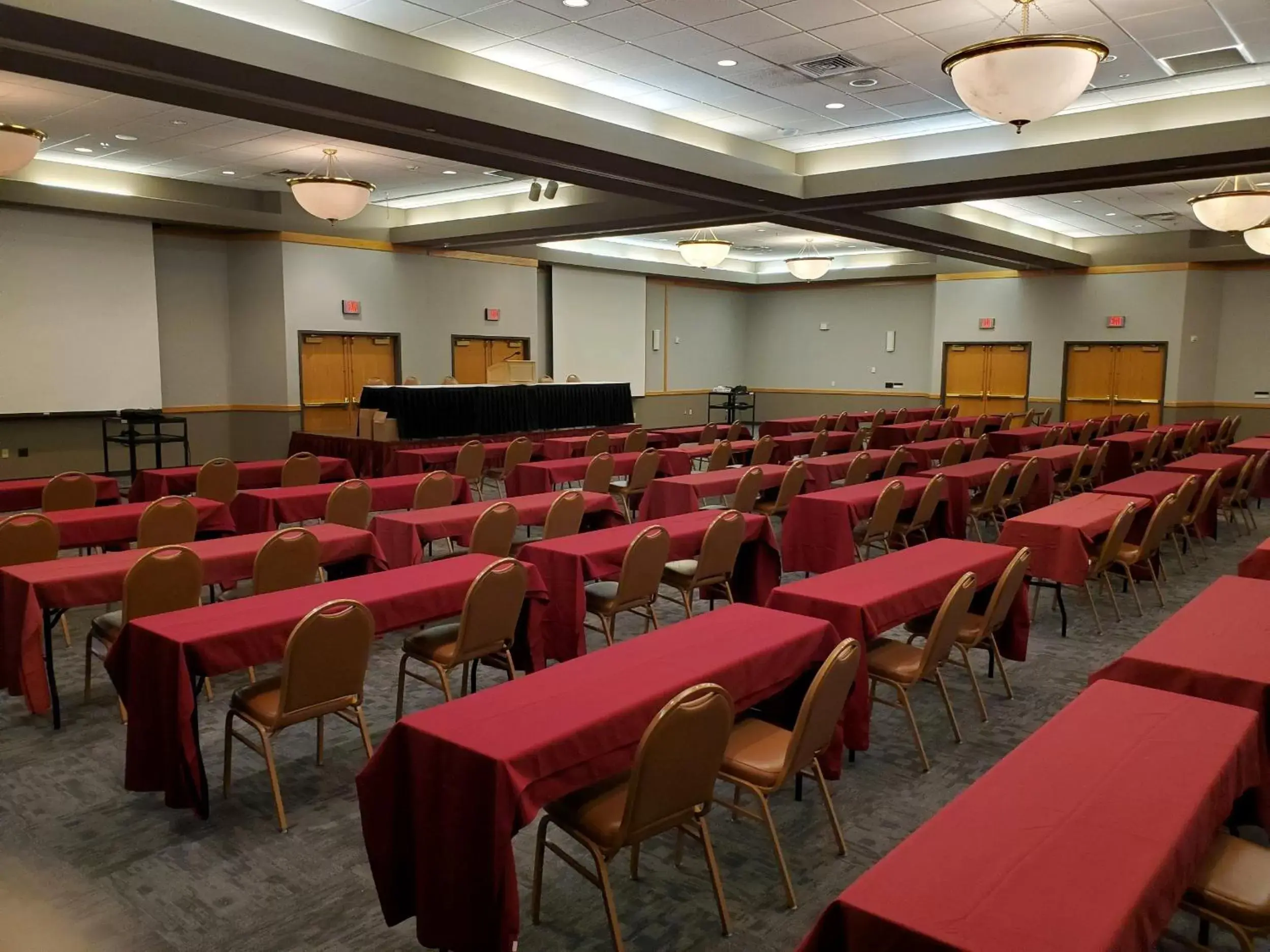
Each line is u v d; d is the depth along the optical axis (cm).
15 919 282
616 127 805
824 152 1040
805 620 356
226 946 271
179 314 1298
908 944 163
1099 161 828
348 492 661
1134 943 168
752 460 1003
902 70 765
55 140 970
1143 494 685
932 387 1877
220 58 559
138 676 340
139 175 1152
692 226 1207
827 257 1638
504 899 234
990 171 888
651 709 274
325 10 634
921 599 404
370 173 1148
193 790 333
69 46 534
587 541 495
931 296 1925
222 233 1316
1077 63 519
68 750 406
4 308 1091
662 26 670
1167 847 190
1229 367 1579
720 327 2147
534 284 1662
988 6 628
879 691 480
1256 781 257
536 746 242
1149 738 244
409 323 1475
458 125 716
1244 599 379
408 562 548
